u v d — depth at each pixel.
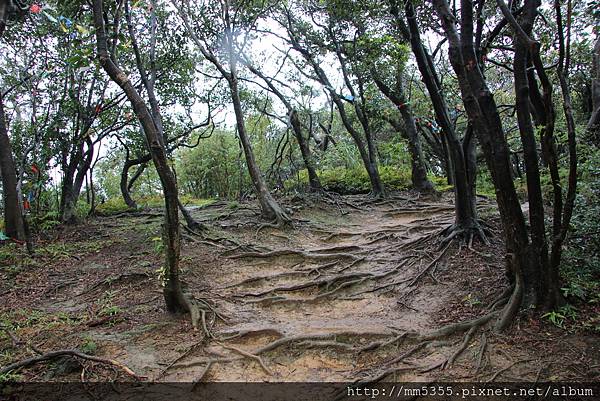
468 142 7.95
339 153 15.89
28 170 11.59
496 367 4.33
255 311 6.50
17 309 6.35
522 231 4.98
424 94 14.33
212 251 8.97
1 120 9.38
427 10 7.84
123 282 7.38
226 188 20.75
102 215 14.94
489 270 6.70
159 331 5.49
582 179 6.08
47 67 10.57
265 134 19.72
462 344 4.82
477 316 5.46
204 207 13.91
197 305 6.11
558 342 4.48
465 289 6.38
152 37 9.38
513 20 4.23
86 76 11.48
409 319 5.88
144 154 15.14
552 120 4.60
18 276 7.86
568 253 5.53
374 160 14.16
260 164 19.36
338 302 6.82
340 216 12.30
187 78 13.23
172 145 16.50
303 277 7.81
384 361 4.76
